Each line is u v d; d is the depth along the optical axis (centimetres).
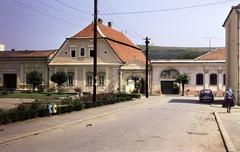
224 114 3094
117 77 7238
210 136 1772
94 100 3900
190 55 11938
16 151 1298
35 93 6481
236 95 4378
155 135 1728
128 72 7262
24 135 1662
